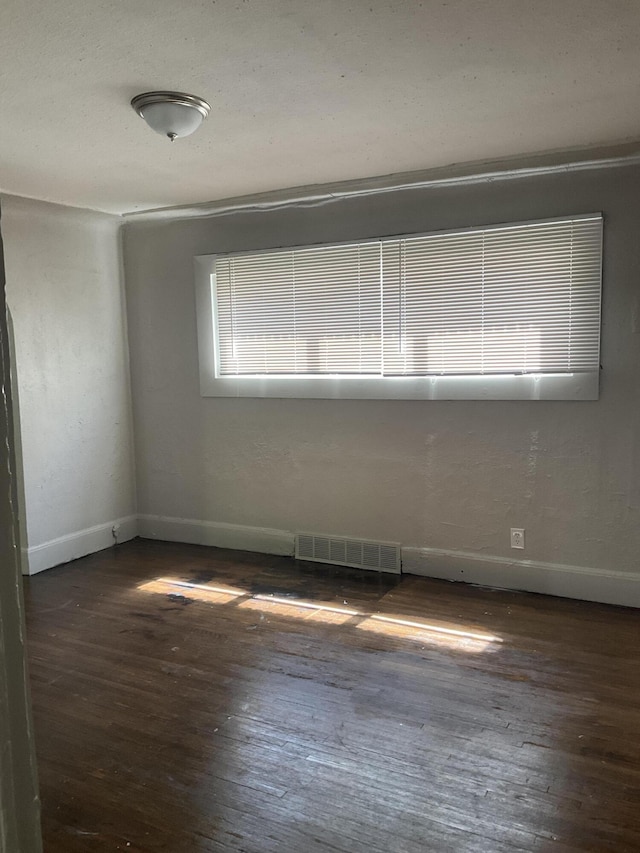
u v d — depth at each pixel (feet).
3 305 1.53
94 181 12.38
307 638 10.90
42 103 8.56
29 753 1.67
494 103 8.84
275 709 8.80
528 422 12.42
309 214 13.96
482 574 13.12
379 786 7.23
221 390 15.39
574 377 11.91
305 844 6.41
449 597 12.51
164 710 8.85
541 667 9.76
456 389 12.87
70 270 15.08
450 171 12.00
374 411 13.82
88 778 7.48
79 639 11.07
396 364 13.39
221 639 10.95
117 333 16.33
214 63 7.49
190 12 6.32
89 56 7.24
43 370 14.51
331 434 14.34
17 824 1.62
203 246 15.29
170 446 16.37
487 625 11.24
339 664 9.98
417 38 6.98
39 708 8.96
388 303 13.34
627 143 10.53
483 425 12.82
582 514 12.19
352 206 13.52
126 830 6.66
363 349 13.70
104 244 15.90
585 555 12.25
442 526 13.44
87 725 8.54
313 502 14.75
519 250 12.11
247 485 15.51
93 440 15.76
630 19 6.62
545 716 8.49
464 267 12.59
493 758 7.66
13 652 1.61
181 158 11.05
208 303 15.26
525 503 12.62
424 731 8.21
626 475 11.79
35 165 11.28
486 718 8.47
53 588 13.46
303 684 9.43
